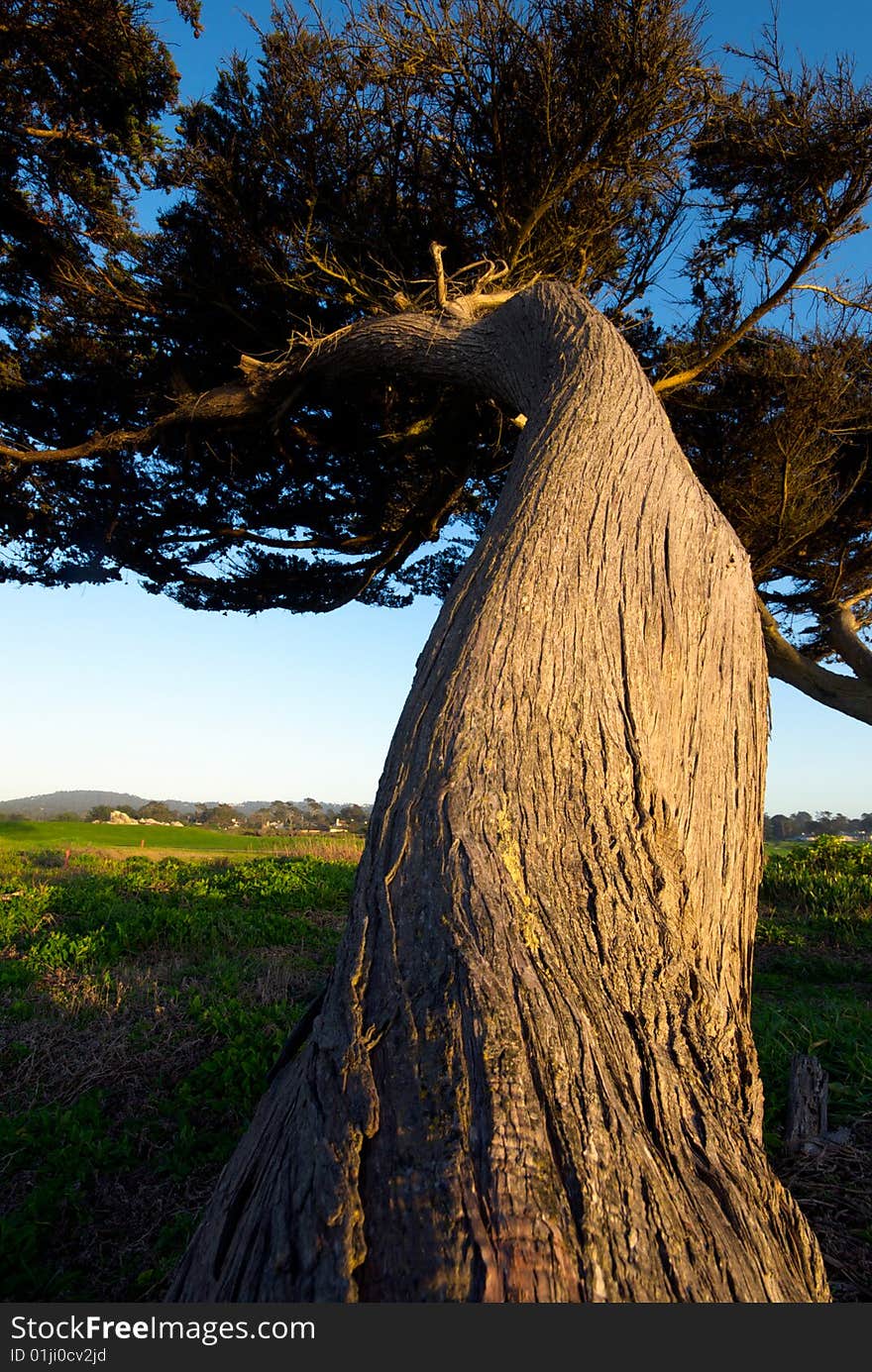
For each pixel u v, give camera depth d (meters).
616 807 2.20
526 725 2.29
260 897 8.93
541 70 5.88
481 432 8.09
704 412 9.09
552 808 2.10
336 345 6.36
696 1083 1.63
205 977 5.84
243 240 7.15
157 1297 2.47
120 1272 2.65
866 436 9.41
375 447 8.54
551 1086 1.42
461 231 7.24
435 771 2.19
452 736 2.27
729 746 2.83
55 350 7.95
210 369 8.31
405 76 6.09
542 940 1.75
